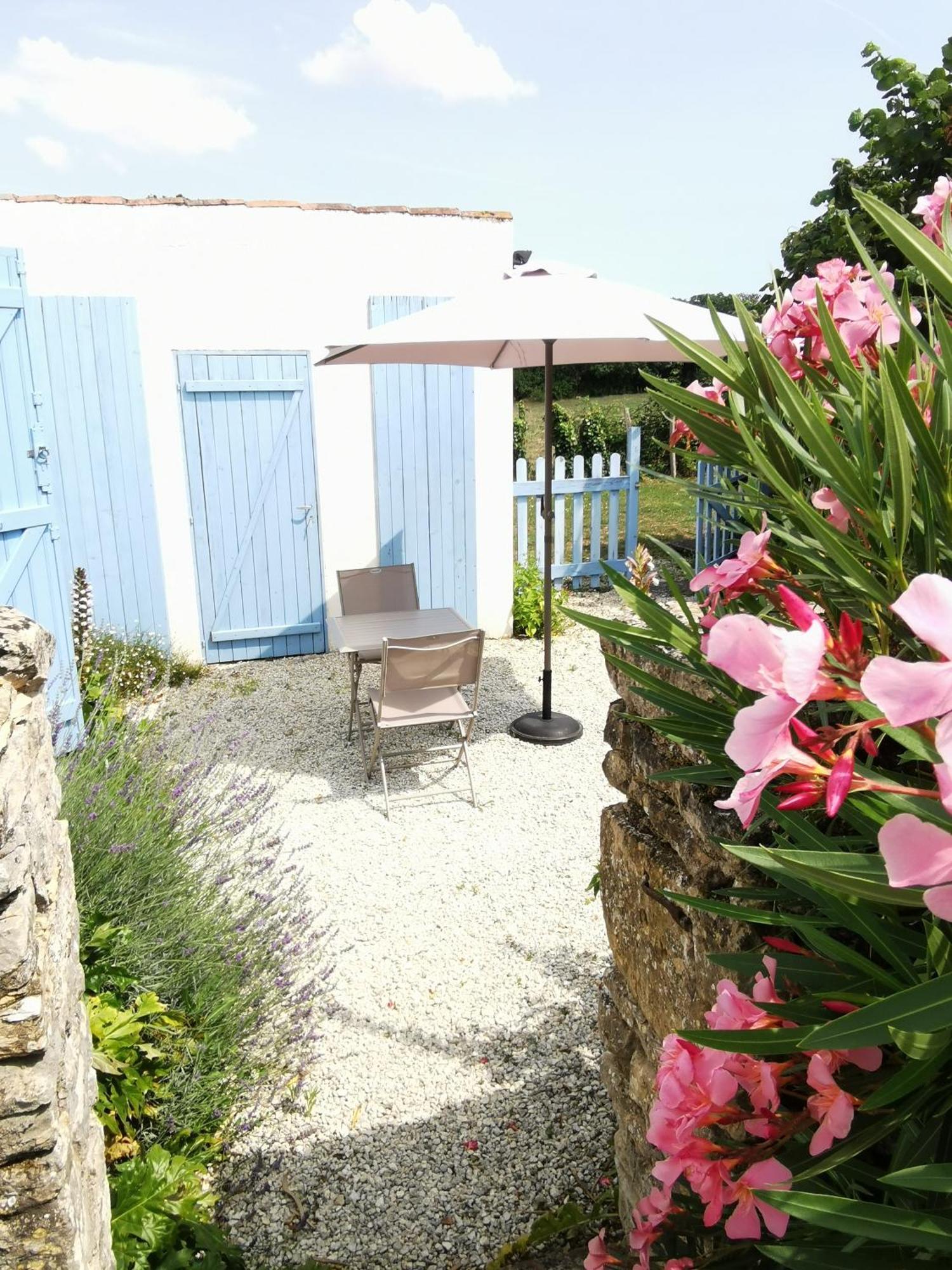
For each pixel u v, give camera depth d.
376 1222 2.58
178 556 7.34
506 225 7.57
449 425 7.72
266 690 7.03
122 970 2.72
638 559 4.89
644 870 2.05
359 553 7.77
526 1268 2.38
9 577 4.70
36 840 1.67
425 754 5.86
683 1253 1.38
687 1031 0.98
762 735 0.69
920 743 0.70
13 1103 1.41
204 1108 2.69
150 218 6.85
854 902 0.99
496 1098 3.02
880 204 0.85
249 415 7.28
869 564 1.10
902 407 1.00
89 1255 1.66
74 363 6.80
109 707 4.99
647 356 5.80
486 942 3.86
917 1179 0.74
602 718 6.43
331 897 4.20
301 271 7.20
